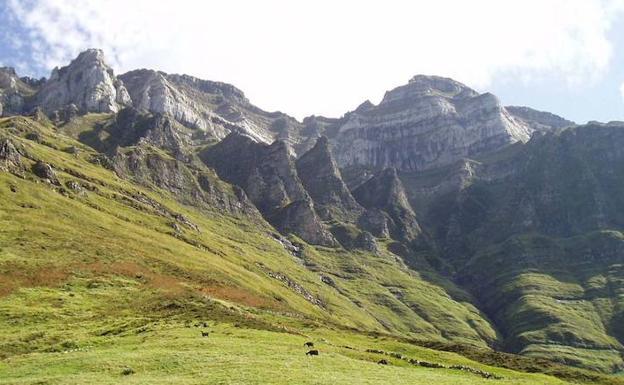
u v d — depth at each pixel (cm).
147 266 14325
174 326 7606
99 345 6556
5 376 4944
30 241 13250
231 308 10862
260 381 4288
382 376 4844
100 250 14300
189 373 4662
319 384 4250
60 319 8688
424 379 4897
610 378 7756
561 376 7638
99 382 4356
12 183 18175
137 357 5294
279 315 12562
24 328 8000
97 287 11194
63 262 12400
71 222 16888
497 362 8250
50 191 19788
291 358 5353
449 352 8912
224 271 18600
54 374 4872
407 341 9706
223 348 5838
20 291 10056
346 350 6750
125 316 8938
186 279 14338
